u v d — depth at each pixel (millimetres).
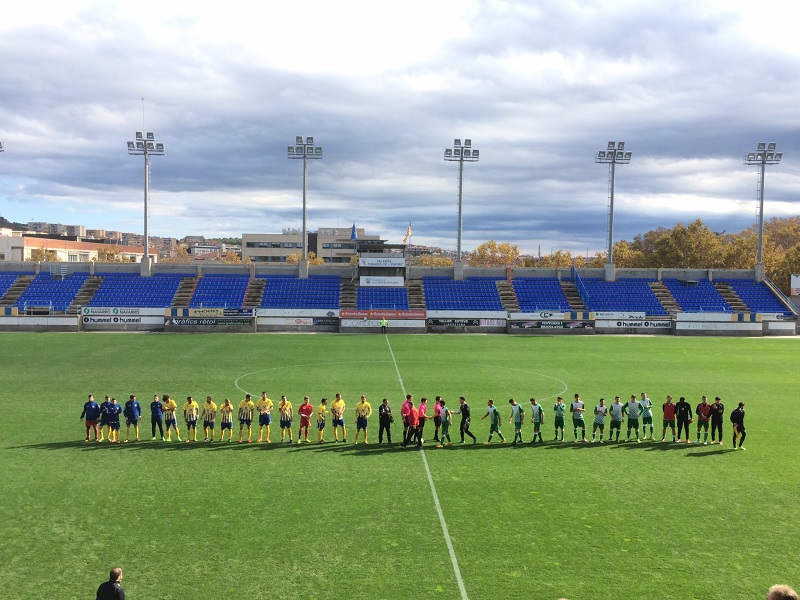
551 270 86562
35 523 17047
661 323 74312
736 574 14477
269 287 81250
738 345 62156
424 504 18766
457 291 82000
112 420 25469
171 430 27531
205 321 71812
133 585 13688
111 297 77312
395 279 82000
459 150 82250
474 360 49312
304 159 81938
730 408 33156
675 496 19688
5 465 22141
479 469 22406
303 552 15383
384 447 25328
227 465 22531
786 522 17625
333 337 66125
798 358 52312
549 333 73250
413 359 49375
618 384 39469
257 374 41375
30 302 76188
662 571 14594
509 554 15391
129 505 18406
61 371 42062
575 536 16516
